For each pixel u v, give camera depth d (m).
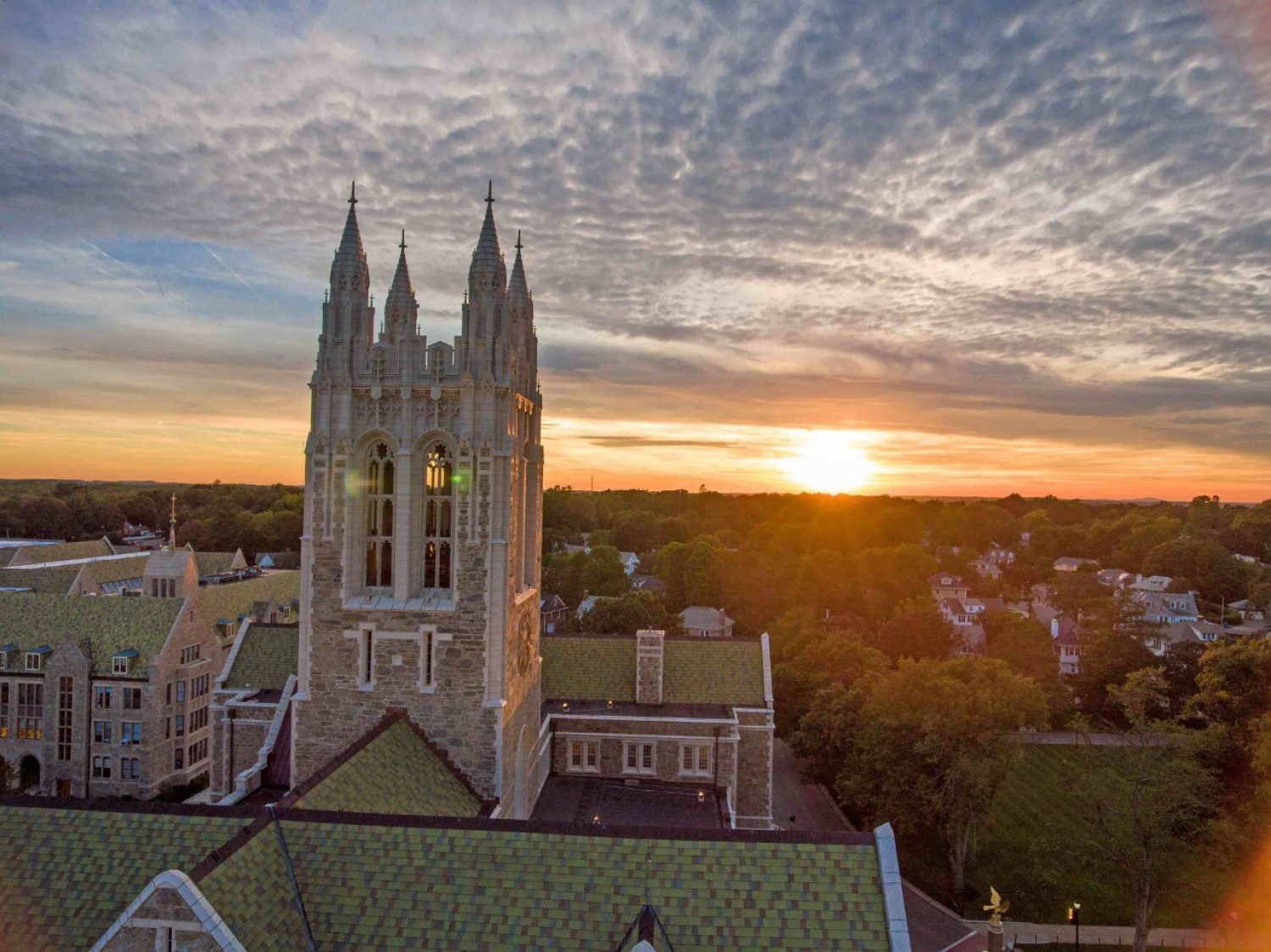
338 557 40.94
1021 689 62.97
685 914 24.22
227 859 23.86
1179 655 110.44
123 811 27.17
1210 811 64.94
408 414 40.69
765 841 25.94
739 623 149.50
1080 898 63.44
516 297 47.34
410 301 41.50
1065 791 84.81
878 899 24.39
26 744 86.56
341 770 33.00
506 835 26.47
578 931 24.06
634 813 49.81
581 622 128.75
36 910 24.66
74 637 87.44
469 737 40.31
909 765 64.69
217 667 94.56
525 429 48.53
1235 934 58.16
